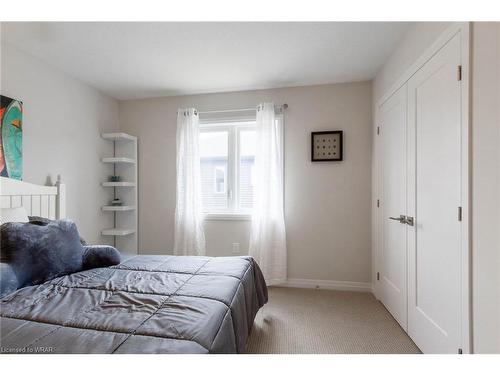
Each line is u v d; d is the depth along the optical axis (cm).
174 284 144
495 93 105
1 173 196
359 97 280
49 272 151
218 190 324
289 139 295
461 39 126
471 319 119
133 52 221
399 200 204
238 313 133
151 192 329
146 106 330
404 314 195
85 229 282
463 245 124
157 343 89
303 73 262
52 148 242
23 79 216
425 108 164
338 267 284
